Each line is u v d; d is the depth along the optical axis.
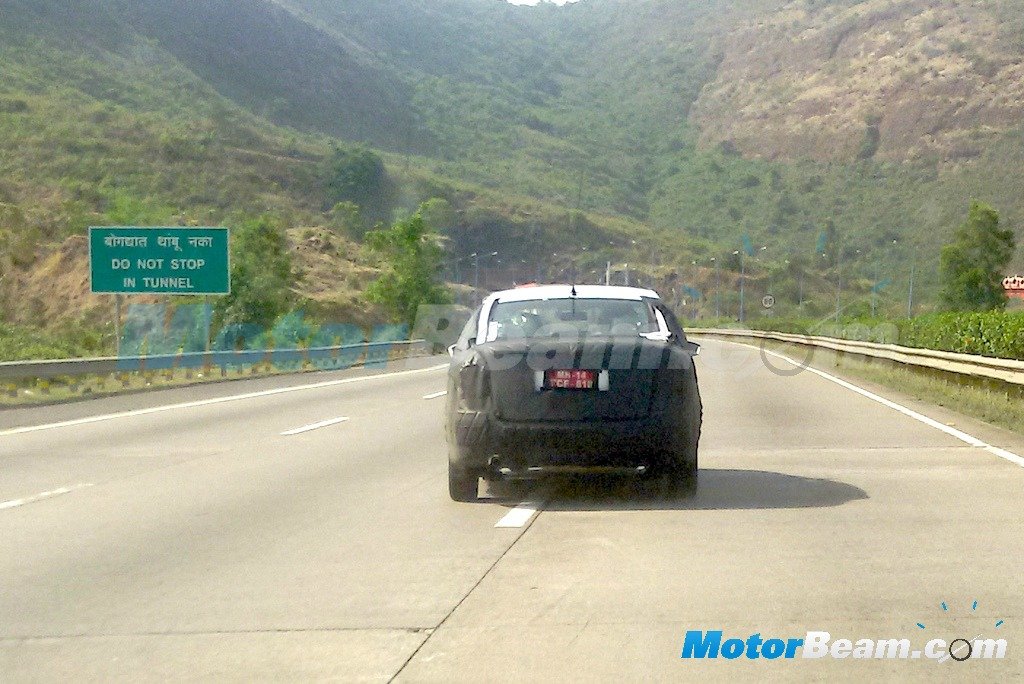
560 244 187.00
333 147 182.50
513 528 9.02
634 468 10.09
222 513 10.08
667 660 5.54
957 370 22.89
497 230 182.88
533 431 9.59
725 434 15.91
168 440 16.36
